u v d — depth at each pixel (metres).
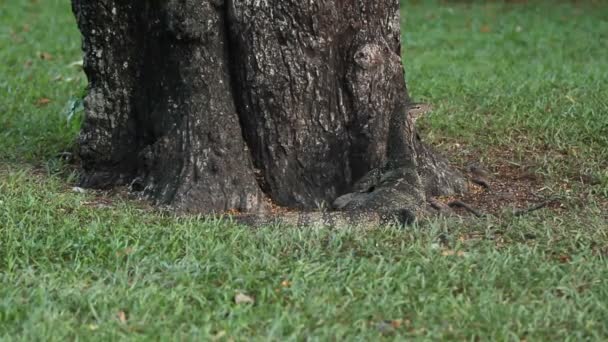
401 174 11.73
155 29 12.22
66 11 27.86
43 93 18.30
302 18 11.70
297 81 11.84
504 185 12.96
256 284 9.34
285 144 11.98
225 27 11.94
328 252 10.19
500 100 17.06
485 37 24.69
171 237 10.41
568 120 15.48
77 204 11.77
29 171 13.47
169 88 12.12
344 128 12.11
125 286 9.17
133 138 12.69
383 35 12.23
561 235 10.87
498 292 9.31
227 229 10.78
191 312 8.76
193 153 11.80
